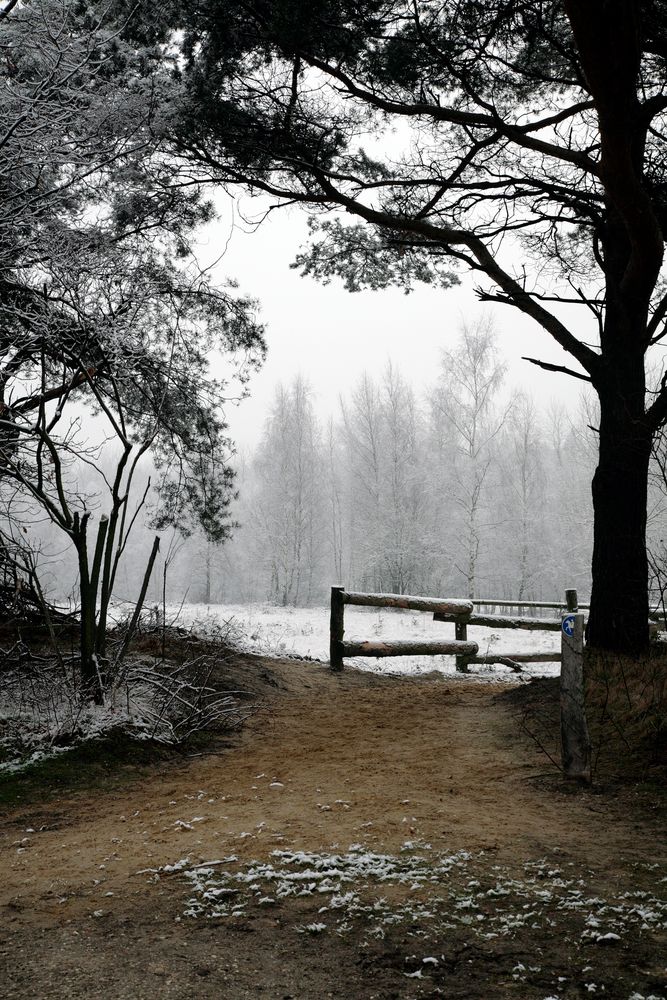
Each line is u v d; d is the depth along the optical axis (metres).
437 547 41.25
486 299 9.62
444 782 5.61
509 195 9.73
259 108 9.27
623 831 4.36
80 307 7.63
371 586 45.12
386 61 8.45
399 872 3.67
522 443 44.44
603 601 8.82
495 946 2.88
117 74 8.49
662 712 6.23
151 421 11.21
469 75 9.06
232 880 3.60
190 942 2.93
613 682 7.39
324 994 2.53
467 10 8.16
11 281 7.98
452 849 4.03
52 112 7.93
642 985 2.56
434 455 44.94
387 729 7.93
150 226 10.22
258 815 4.84
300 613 29.28
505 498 44.16
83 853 4.22
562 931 2.99
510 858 3.89
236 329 11.55
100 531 7.27
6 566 8.37
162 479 12.48
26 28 7.95
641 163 8.87
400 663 14.53
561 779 5.45
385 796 5.20
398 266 11.90
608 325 9.20
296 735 7.77
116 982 2.60
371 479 42.56
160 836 4.47
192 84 8.70
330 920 3.12
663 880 3.54
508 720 7.82
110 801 5.57
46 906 3.38
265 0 8.25
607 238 9.46
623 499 8.84
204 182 10.13
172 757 6.84
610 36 5.93
